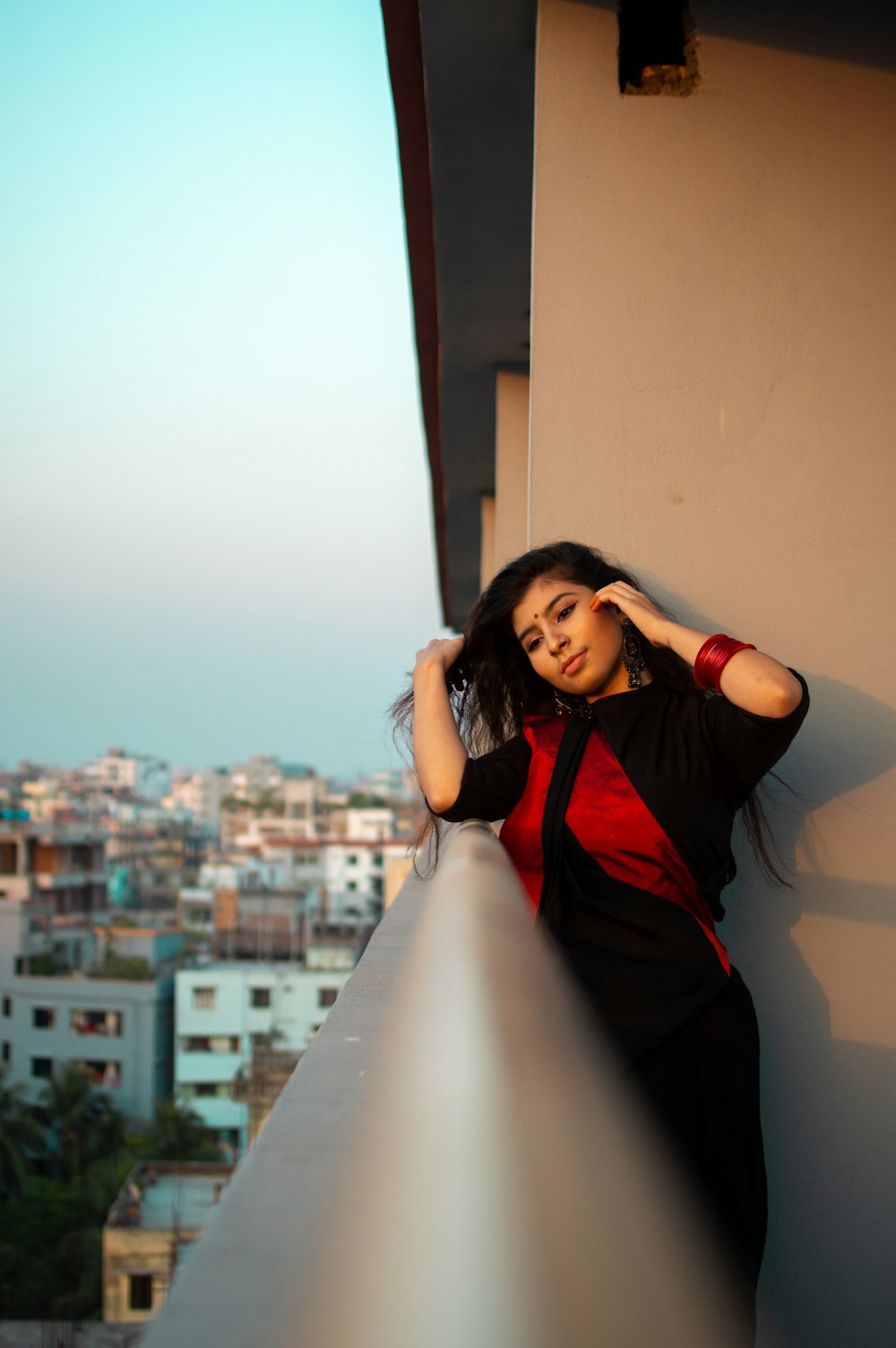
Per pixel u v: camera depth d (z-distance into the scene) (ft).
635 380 7.52
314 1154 3.55
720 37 7.73
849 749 7.26
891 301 7.50
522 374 16.14
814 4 7.72
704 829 5.67
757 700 5.49
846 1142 6.97
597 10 7.79
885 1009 7.08
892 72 7.62
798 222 7.57
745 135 7.64
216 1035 153.38
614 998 5.18
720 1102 5.04
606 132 7.68
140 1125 131.03
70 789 433.89
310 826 370.73
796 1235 6.90
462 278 13.29
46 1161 123.85
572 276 7.59
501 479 15.94
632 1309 1.32
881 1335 6.80
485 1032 1.77
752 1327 4.82
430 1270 1.18
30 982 156.76
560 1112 1.61
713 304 7.54
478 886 3.09
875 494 7.38
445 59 9.26
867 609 7.32
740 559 7.38
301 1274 1.76
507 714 7.05
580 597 6.29
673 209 7.61
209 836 333.42
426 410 18.98
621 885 5.62
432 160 10.74
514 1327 1.07
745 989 5.57
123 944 169.68
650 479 7.46
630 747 5.88
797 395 7.47
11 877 198.08
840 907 7.16
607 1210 1.46
